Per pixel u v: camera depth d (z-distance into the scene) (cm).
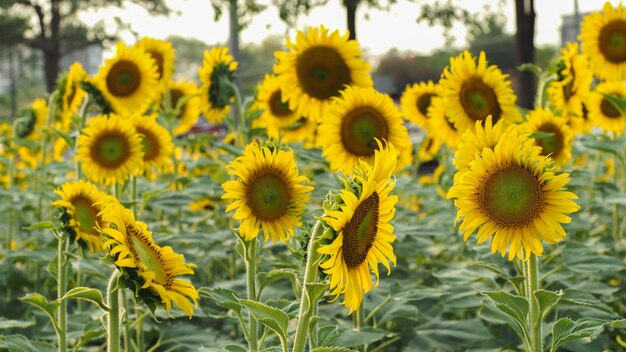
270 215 156
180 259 131
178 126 363
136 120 260
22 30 1981
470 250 268
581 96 265
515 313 155
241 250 166
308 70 225
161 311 221
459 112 216
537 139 250
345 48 224
